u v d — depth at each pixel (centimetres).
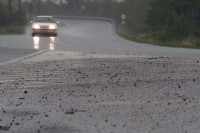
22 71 3369
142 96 2356
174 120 1827
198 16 11162
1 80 2939
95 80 2911
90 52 4962
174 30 9619
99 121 1823
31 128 1723
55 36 8281
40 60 4091
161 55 4722
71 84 2759
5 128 1725
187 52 5256
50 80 2930
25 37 7950
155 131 1656
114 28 13138
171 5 11475
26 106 2138
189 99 2270
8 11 14550
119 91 2508
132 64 3756
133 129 1689
